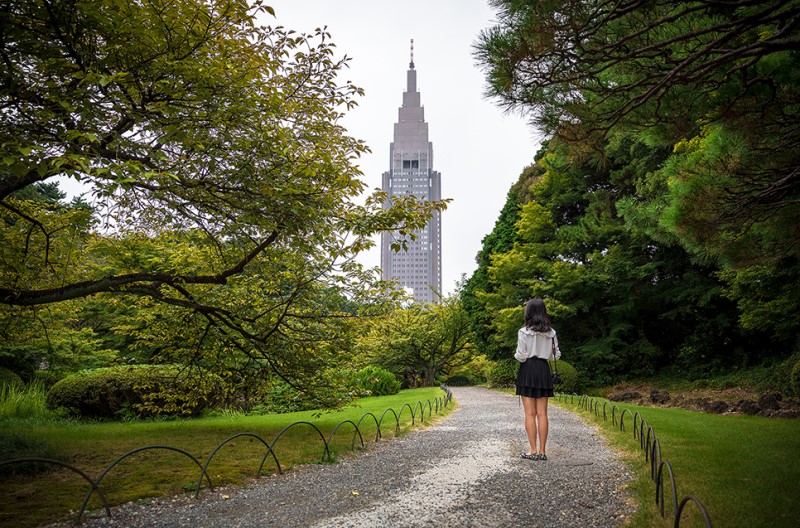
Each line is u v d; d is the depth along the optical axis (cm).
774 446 650
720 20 434
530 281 2328
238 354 981
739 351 1989
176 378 1003
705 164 591
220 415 1396
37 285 859
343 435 862
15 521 391
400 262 14950
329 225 698
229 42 633
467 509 418
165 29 545
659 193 1811
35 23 498
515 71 432
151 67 548
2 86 497
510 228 2894
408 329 2995
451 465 595
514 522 386
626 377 2227
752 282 1438
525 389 623
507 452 676
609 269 2133
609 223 2273
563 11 374
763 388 1566
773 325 1530
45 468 574
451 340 3284
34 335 1041
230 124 596
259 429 952
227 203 652
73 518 402
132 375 1207
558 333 2438
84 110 474
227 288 875
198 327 923
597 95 491
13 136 448
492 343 2806
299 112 763
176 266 885
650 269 2072
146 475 547
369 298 879
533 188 2569
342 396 965
